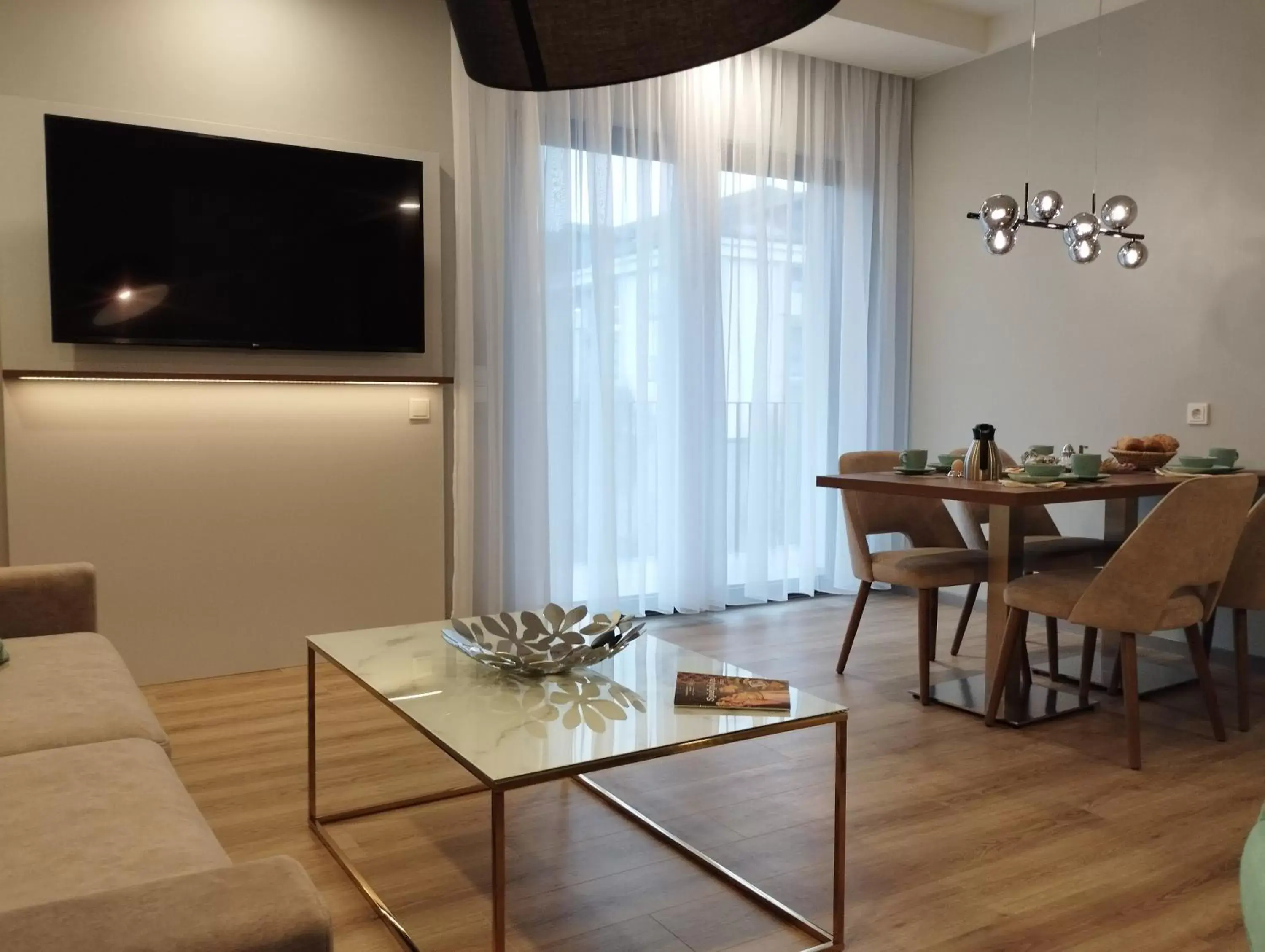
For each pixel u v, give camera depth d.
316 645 2.49
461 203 4.25
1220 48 4.30
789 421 5.39
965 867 2.32
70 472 3.59
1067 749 3.14
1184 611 3.05
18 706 1.98
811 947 1.97
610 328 4.67
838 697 3.69
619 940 1.99
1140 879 2.27
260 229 3.81
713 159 4.95
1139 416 4.65
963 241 5.45
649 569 4.99
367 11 4.11
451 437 4.38
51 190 3.46
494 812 1.61
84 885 1.28
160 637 3.77
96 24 3.62
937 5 5.05
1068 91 4.90
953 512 5.20
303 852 2.37
